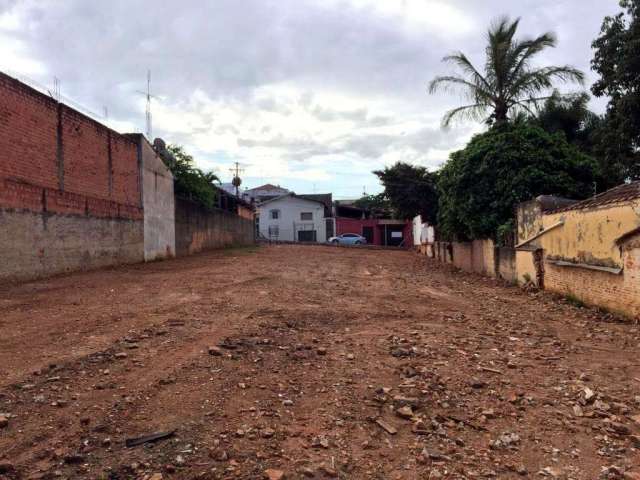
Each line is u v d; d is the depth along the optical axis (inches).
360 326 307.0
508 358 236.8
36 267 503.5
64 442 139.0
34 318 297.7
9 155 464.8
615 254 366.3
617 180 706.2
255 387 187.0
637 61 640.4
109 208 674.8
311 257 1069.1
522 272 576.1
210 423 154.4
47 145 530.0
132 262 749.9
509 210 671.1
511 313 378.9
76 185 591.5
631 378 207.5
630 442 148.0
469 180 718.5
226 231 1405.0
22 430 145.3
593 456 140.0
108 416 156.5
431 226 1360.7
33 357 216.2
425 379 201.3
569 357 241.6
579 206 429.4
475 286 595.8
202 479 123.2
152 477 122.0
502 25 868.0
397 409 170.1
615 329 314.8
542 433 154.2
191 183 1056.8
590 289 408.8
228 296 407.2
